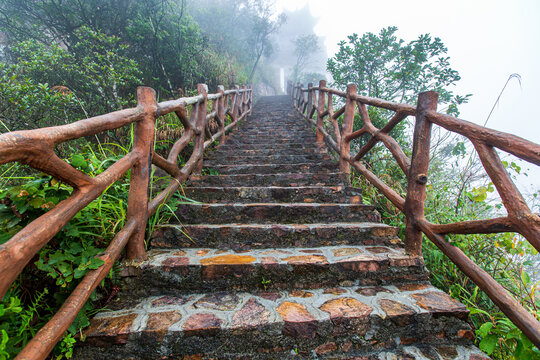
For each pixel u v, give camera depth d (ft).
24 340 3.42
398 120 6.35
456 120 4.47
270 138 15.14
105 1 16.84
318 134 14.03
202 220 7.00
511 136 3.49
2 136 2.36
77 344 3.71
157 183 8.69
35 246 2.60
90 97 12.16
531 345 3.49
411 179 5.60
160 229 6.14
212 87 22.77
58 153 9.95
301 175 9.45
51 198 3.62
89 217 4.55
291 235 6.27
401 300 4.62
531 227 3.26
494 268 6.64
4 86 8.60
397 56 16.57
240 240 6.24
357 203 8.18
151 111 5.36
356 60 17.08
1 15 14.98
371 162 11.61
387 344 4.16
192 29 18.69
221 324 3.92
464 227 4.23
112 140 11.67
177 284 4.96
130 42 17.61
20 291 3.91
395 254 5.62
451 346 4.17
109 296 4.65
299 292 4.98
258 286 5.08
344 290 5.03
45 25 16.33
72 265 3.91
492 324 4.18
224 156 11.87
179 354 3.82
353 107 9.48
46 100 9.50
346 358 3.96
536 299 5.61
